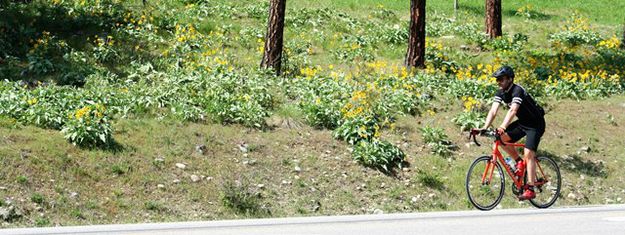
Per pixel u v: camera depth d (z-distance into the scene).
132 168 10.44
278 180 11.16
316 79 16.08
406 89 16.16
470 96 16.27
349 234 6.33
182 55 17.66
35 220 8.74
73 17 19.38
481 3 32.91
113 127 11.55
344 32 23.20
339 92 15.01
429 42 21.47
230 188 10.27
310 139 12.80
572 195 12.40
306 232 6.41
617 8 34.66
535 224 7.10
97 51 16.94
